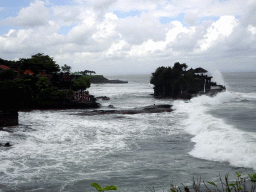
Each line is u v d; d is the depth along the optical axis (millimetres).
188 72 106812
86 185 18125
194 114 48875
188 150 26625
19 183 18703
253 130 31938
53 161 23438
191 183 17906
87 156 24922
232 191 15789
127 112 55062
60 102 64875
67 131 36562
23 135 33688
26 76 76312
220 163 21922
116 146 28656
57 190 17484
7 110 40469
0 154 25625
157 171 20516
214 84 117688
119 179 19031
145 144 29469
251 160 20719
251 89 134875
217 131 30891
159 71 104438
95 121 45531
